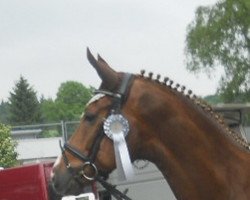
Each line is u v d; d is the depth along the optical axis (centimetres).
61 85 7006
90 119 404
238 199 400
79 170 402
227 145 410
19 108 6325
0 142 1578
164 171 410
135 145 402
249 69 2814
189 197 405
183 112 407
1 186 701
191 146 404
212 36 2836
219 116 423
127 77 407
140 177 823
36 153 1973
